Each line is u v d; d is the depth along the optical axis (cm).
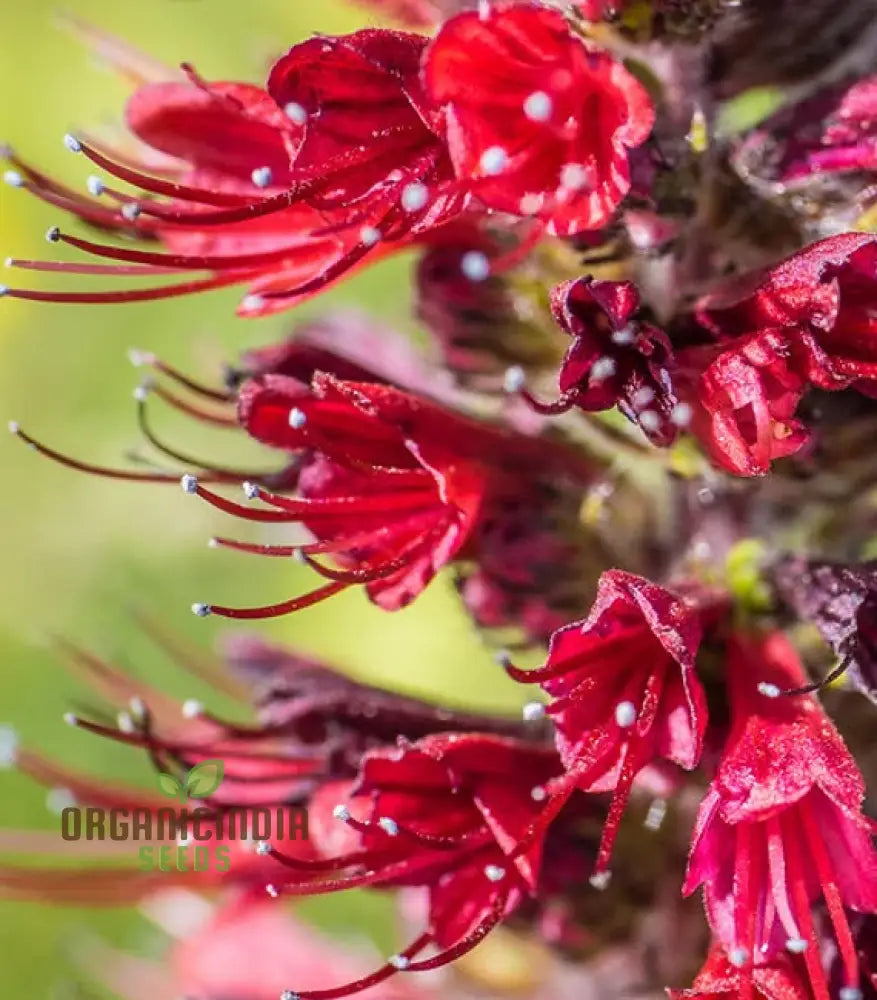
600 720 12
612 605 12
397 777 13
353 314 14
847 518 13
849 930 12
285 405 13
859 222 13
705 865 12
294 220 13
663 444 12
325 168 12
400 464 13
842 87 13
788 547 13
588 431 13
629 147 12
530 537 13
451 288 13
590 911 13
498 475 13
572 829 13
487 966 14
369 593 13
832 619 13
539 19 12
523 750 13
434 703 13
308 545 12
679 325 12
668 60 13
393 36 12
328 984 15
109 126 14
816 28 13
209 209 13
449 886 13
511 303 13
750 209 13
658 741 12
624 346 12
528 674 12
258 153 13
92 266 13
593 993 14
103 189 12
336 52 12
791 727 12
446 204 12
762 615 13
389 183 12
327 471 13
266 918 15
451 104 12
